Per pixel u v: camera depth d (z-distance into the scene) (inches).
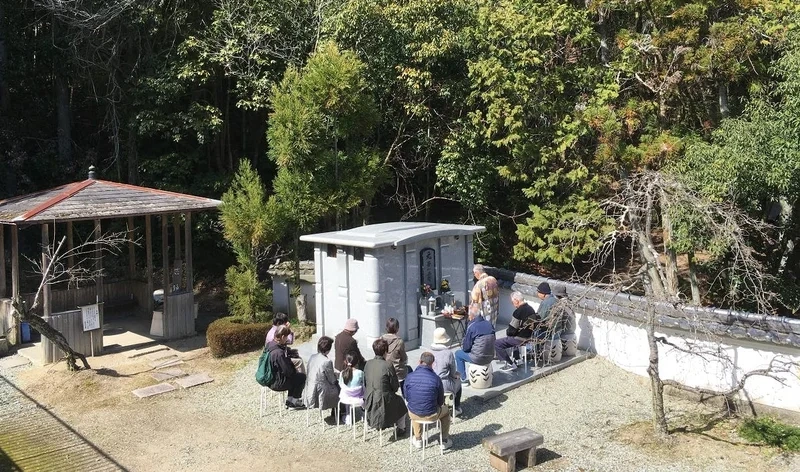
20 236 773.3
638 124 544.7
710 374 372.5
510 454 288.2
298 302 542.6
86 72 748.6
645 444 319.3
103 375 440.1
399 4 590.9
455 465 302.7
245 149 840.9
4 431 357.7
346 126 536.7
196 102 709.9
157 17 690.2
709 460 300.5
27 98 799.7
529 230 575.2
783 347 335.6
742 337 347.3
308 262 572.4
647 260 382.9
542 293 423.5
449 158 621.0
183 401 398.3
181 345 520.4
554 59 582.2
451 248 479.2
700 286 582.9
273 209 503.8
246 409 382.3
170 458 320.2
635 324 417.4
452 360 346.0
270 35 669.3
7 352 507.8
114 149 769.6
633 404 374.3
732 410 357.4
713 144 458.9
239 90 710.5
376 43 598.2
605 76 557.3
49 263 471.5
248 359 478.0
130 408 387.5
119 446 335.6
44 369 460.1
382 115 637.9
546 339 391.9
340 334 367.9
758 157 412.2
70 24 693.9
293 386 372.8
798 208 516.4
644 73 550.9
